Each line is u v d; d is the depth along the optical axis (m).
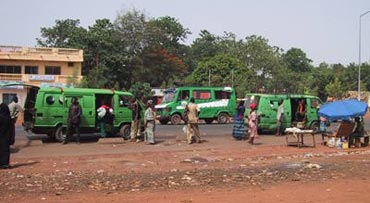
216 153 18.47
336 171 14.00
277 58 96.44
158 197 10.12
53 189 11.01
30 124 21.03
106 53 68.50
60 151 18.45
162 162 15.90
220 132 27.98
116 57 68.94
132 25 76.88
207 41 109.06
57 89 21.36
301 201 9.70
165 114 34.41
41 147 19.66
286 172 13.76
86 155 17.31
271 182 12.10
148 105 21.42
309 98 27.23
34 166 14.70
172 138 24.03
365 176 13.15
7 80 55.53
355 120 22.02
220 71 79.81
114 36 71.94
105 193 10.58
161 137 24.45
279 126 26.08
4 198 10.00
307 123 26.84
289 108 26.38
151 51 77.06
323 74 96.69
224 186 11.49
